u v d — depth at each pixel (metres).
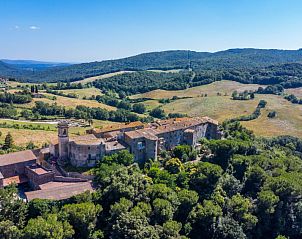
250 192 140.12
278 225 129.50
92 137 139.62
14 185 110.94
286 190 134.75
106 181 114.62
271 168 157.00
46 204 100.69
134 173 119.56
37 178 114.38
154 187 114.19
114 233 98.06
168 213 106.88
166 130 155.75
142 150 142.12
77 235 97.44
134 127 163.12
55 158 134.00
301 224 133.12
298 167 167.12
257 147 172.50
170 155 150.38
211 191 129.25
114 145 136.38
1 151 159.62
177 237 102.00
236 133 191.62
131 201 108.94
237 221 120.44
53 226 89.00
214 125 181.50
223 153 150.00
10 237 86.62
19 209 96.06
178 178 129.00
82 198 106.44
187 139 163.25
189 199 116.38
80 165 128.62
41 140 196.00
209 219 114.44
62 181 118.50
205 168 131.25
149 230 97.88
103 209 108.75
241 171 148.25
